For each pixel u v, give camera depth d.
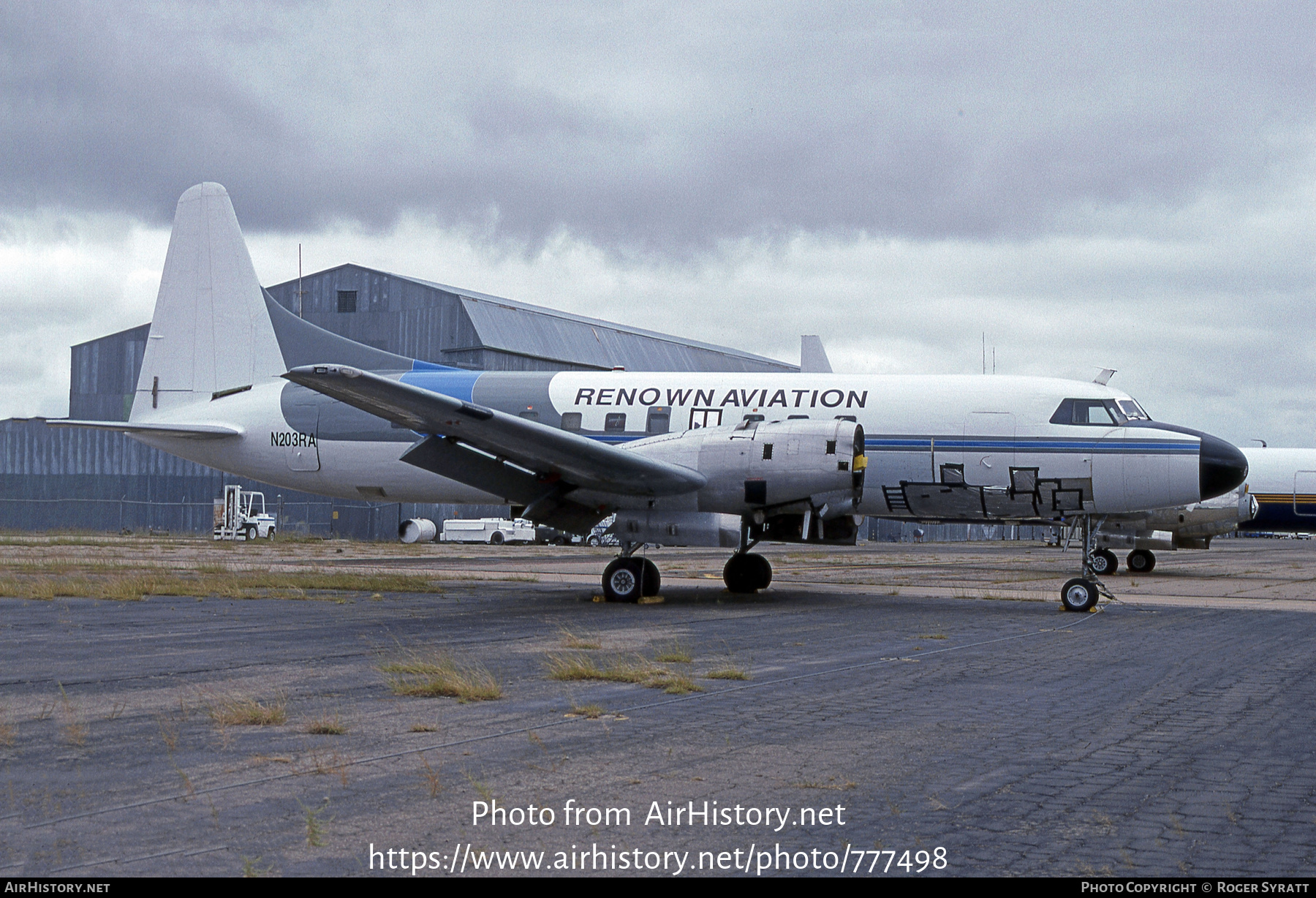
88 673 9.27
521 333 50.41
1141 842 4.92
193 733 6.89
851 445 16.11
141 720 7.28
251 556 29.22
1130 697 8.66
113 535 45.41
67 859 4.49
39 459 50.66
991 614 15.82
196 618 13.78
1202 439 18.52
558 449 15.45
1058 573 27.61
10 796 5.40
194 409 23.39
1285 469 37.72
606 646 11.45
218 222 23.73
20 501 50.53
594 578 22.36
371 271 49.97
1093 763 6.39
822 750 6.67
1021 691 8.89
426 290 48.84
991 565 31.50
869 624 14.09
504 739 6.87
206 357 23.59
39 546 33.72
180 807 5.27
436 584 20.25
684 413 20.31
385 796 5.53
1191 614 16.34
